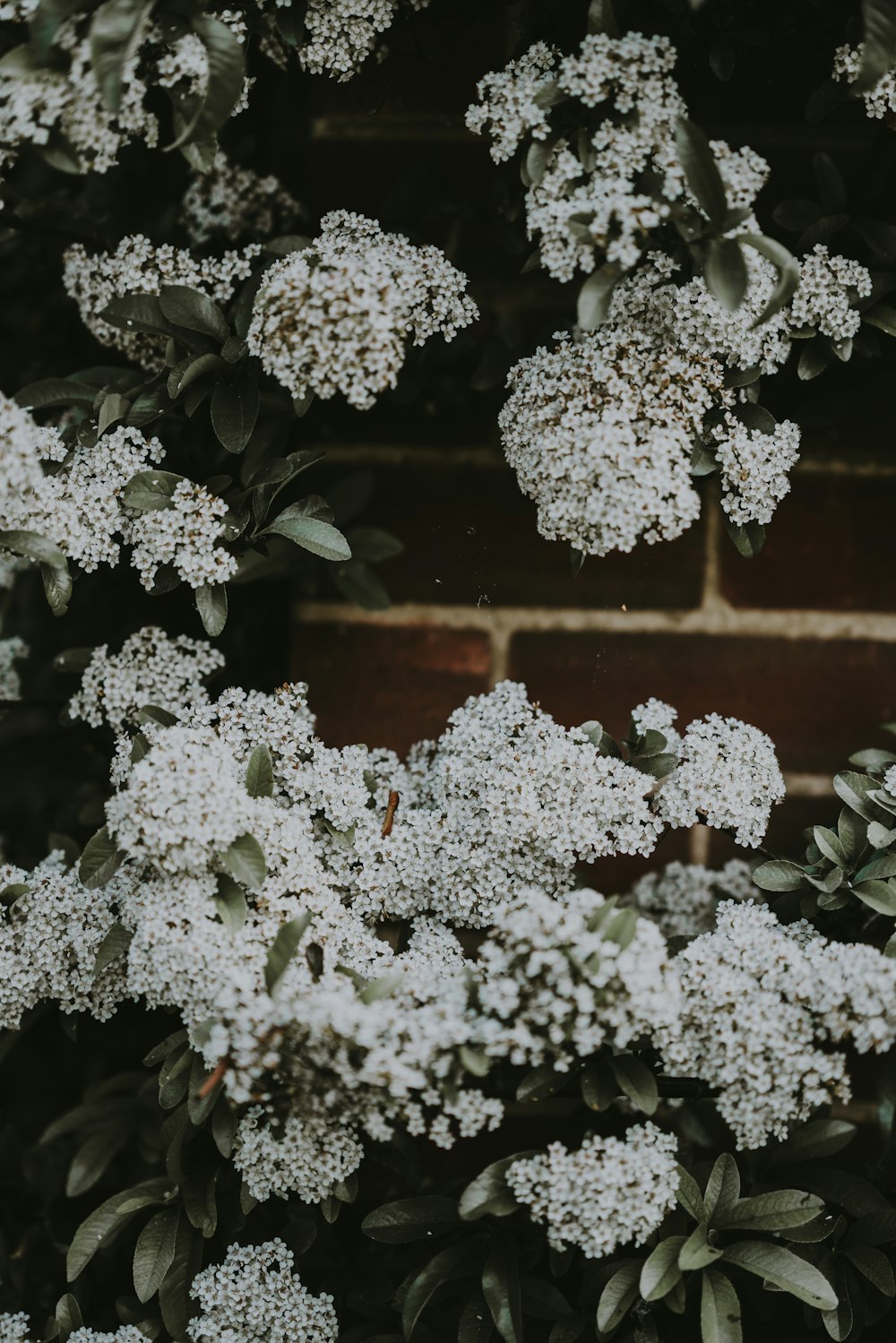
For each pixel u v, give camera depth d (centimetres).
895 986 79
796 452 85
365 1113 79
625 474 82
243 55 81
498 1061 81
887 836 84
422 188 96
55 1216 98
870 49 81
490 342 96
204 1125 88
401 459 98
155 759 81
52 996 85
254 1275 84
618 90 81
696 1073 81
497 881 85
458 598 98
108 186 98
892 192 90
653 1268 81
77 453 86
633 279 83
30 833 103
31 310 101
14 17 82
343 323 81
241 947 81
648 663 98
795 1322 90
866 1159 97
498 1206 80
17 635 102
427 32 93
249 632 99
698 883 95
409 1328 82
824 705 98
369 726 99
